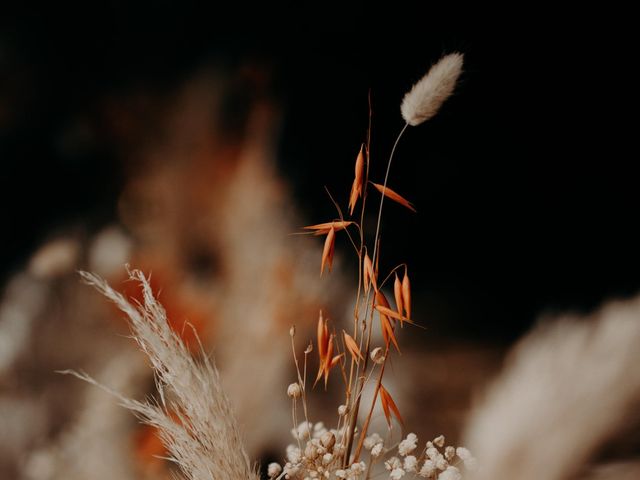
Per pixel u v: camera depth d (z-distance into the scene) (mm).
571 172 2865
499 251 2818
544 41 2734
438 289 2691
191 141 2379
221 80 2428
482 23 2652
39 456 1142
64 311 1716
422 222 2787
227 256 1958
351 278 1797
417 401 1681
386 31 2568
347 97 2572
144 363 1168
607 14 2648
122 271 1880
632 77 2781
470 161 2848
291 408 1374
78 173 2451
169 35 2471
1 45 2488
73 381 1460
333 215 2457
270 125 2424
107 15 2473
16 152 2523
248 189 2271
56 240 2188
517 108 2836
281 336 1585
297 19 2459
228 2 2428
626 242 2770
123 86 2506
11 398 1431
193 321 1681
